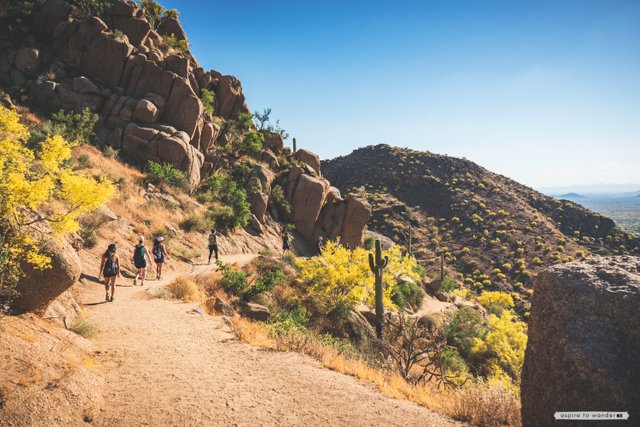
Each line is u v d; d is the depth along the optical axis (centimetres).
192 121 2864
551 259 7112
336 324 1529
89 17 2859
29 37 2706
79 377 397
